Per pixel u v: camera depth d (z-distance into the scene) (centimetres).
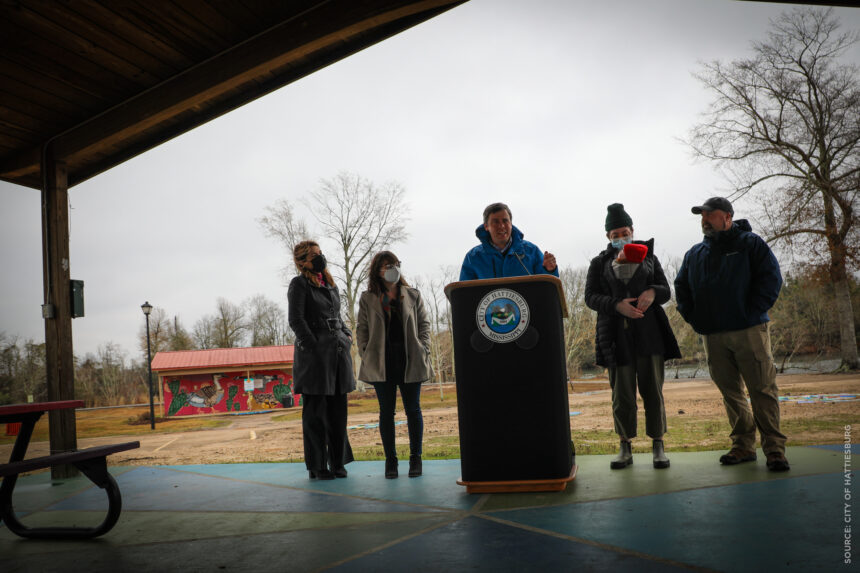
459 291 370
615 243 426
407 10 465
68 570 268
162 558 276
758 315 405
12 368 2577
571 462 390
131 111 575
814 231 2291
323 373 464
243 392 2734
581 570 221
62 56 515
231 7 486
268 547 282
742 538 248
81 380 4750
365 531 299
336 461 473
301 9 503
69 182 696
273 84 588
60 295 594
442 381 3394
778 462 381
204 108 622
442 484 412
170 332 5319
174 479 520
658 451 422
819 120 2303
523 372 357
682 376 2723
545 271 407
